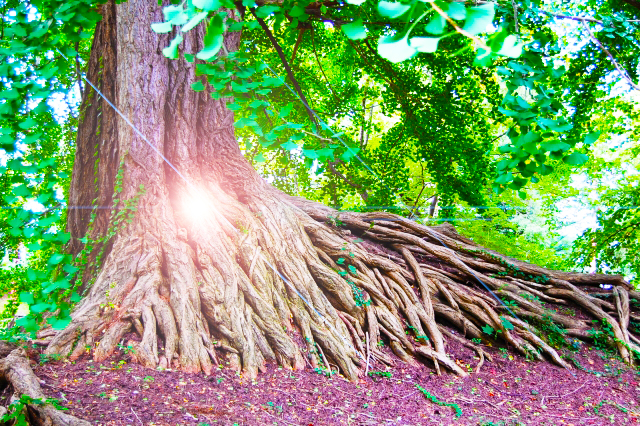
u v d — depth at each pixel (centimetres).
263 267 747
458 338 848
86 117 855
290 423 489
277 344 666
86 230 809
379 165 1616
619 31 390
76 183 836
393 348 766
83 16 306
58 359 534
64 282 294
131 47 785
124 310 618
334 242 901
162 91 787
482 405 632
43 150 995
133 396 472
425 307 870
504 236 1909
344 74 1581
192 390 523
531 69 327
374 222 1049
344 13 659
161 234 701
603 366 816
